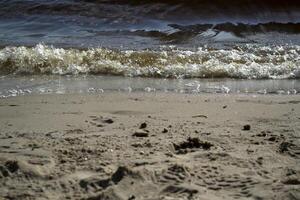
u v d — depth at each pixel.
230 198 2.79
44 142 3.94
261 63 8.11
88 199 2.84
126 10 13.53
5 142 3.96
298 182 2.99
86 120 4.73
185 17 13.14
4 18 13.23
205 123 4.55
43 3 14.06
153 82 7.12
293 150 3.63
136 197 2.83
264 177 3.10
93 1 14.21
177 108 5.28
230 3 13.79
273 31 11.67
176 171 3.16
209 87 6.74
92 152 3.65
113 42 10.23
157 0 13.92
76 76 7.62
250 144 3.82
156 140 3.93
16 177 3.18
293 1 13.88
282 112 5.03
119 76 7.63
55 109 5.24
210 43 10.11
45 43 10.03
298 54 8.75
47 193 2.96
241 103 5.57
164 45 9.90
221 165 3.31
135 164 3.32
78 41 10.34
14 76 7.61
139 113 5.04
